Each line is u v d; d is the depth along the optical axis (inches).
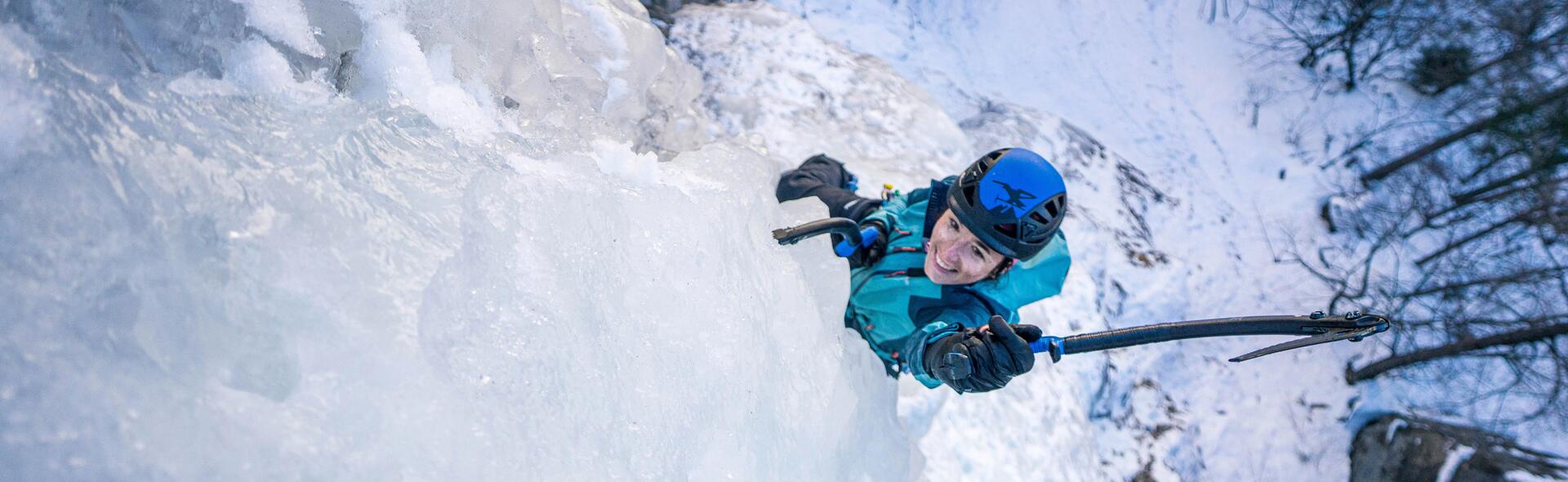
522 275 40.4
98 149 30.0
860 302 70.9
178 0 37.2
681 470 44.1
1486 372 394.0
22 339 25.2
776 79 145.3
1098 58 459.8
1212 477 290.5
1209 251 390.0
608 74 78.8
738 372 50.6
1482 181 475.5
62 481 24.0
